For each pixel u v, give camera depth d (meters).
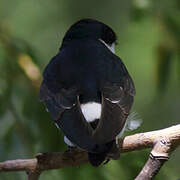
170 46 12.56
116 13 14.21
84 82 9.65
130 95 9.75
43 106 11.78
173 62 12.75
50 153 9.33
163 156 8.96
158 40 12.62
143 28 12.91
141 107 13.93
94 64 9.92
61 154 9.34
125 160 11.34
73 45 10.45
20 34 14.13
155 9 12.61
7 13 14.20
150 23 12.67
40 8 14.25
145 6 12.58
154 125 13.95
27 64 12.09
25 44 12.42
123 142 9.30
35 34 14.16
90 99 9.43
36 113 11.77
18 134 11.62
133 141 9.30
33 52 12.38
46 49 14.16
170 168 12.00
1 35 12.44
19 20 14.19
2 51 12.22
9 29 12.71
